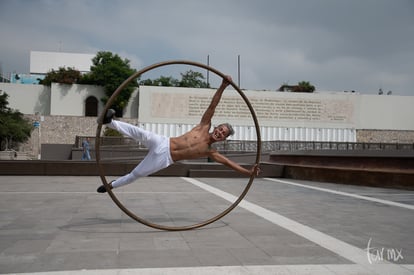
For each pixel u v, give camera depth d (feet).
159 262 13.70
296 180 56.18
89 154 91.04
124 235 18.10
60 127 128.88
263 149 111.34
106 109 19.20
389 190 42.52
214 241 17.12
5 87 139.23
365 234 19.38
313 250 15.81
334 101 137.69
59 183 43.91
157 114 128.16
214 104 20.43
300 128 135.23
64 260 13.75
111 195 19.53
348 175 49.37
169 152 19.63
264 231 19.48
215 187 42.78
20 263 13.34
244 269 13.10
